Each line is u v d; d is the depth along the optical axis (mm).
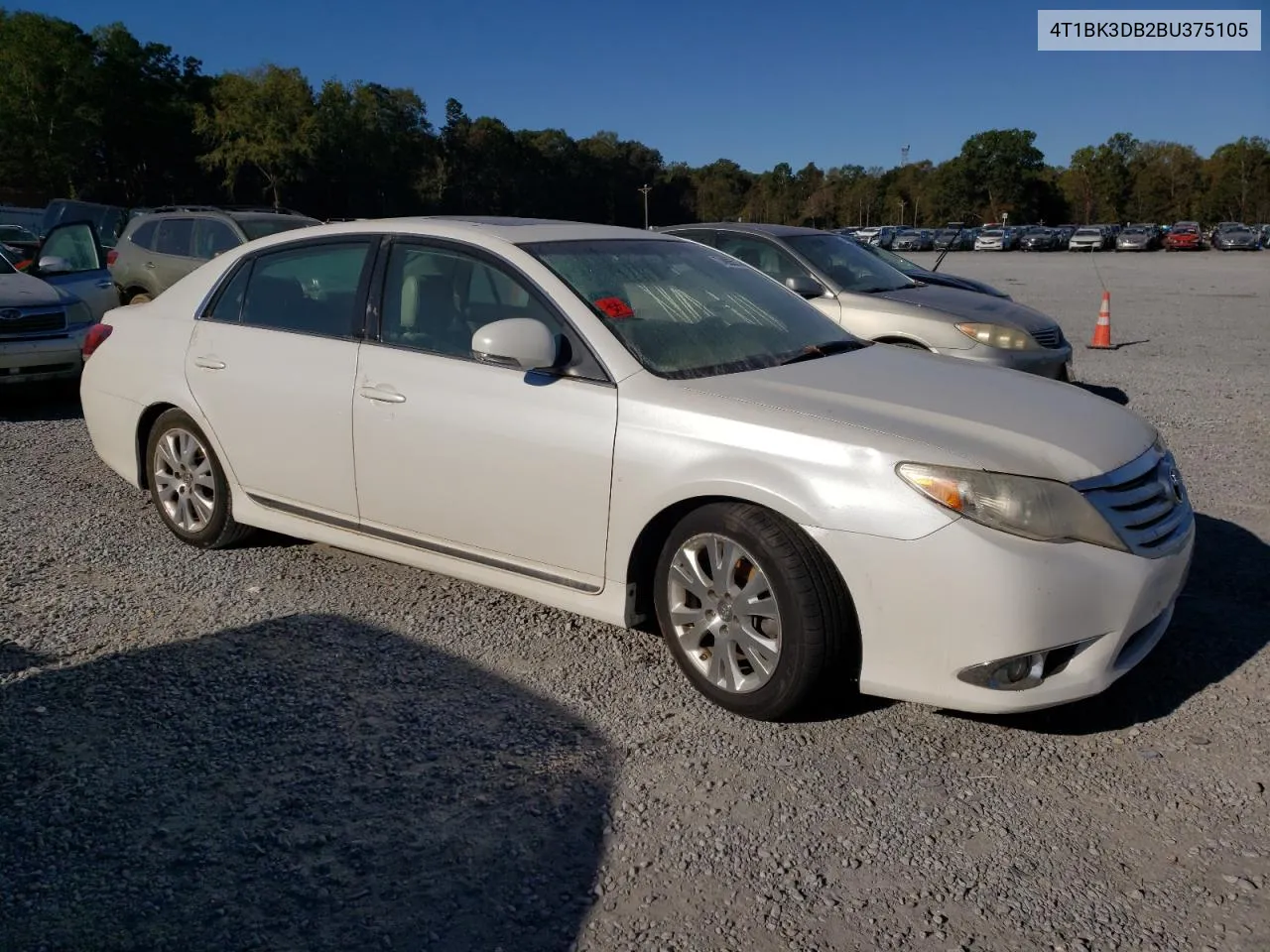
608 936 2457
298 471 4484
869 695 3469
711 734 3381
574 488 3684
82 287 10648
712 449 3404
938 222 122938
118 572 4758
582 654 3963
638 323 3859
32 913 2498
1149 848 2785
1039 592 3041
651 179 131875
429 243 4250
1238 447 7199
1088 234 66000
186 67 84625
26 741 3266
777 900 2580
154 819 2875
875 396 3582
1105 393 9508
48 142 65750
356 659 3885
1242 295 23797
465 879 2656
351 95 79438
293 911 2527
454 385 3969
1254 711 3500
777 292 4676
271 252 4777
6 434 7656
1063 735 3377
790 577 3254
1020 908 2547
